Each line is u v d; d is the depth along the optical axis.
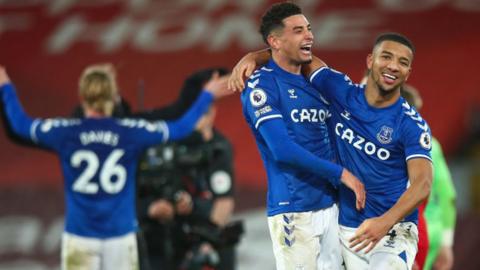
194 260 24.36
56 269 37.91
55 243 38.62
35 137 19.45
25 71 52.97
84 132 19.53
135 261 20.00
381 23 53.00
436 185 23.50
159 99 49.03
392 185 17.47
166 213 23.73
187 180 24.86
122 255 19.78
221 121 45.38
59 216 39.94
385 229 16.23
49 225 39.47
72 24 57.00
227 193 26.06
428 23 52.78
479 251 35.09
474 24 52.41
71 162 19.55
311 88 18.03
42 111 49.56
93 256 19.64
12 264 38.06
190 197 24.67
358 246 17.67
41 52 54.62
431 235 23.20
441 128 45.62
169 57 52.81
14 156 45.22
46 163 44.56
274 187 18.16
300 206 17.91
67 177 19.66
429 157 16.97
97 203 19.55
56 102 50.22
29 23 57.28
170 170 23.97
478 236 35.47
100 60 53.28
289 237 17.94
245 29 54.66
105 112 19.72
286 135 17.39
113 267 19.75
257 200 39.56
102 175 19.56
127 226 19.86
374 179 17.45
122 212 19.77
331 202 18.16
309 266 17.91
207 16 56.62
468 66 49.12
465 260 35.06
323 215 18.05
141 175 23.67
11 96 19.59
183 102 23.58
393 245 17.42
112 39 55.12
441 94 47.28
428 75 48.69
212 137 26.00
